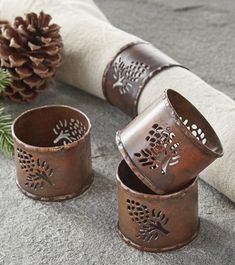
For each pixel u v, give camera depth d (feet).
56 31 2.08
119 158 1.96
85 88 2.16
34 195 1.82
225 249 1.69
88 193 1.85
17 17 2.08
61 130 1.92
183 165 1.60
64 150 1.76
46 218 1.78
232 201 1.81
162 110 1.61
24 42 2.06
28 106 2.16
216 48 2.43
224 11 2.66
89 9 2.29
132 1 2.74
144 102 1.95
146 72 1.96
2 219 1.78
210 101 1.87
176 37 2.50
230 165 1.75
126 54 2.02
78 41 2.11
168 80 1.93
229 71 2.31
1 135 1.87
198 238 1.72
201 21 2.60
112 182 1.88
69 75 2.17
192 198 1.66
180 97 1.71
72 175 1.80
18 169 1.83
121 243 1.71
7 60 2.05
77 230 1.75
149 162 1.62
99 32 2.10
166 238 1.67
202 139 1.72
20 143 1.77
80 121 1.88
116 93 2.03
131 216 1.66
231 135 1.77
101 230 1.74
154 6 2.70
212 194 1.84
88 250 1.69
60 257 1.68
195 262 1.66
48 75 2.07
